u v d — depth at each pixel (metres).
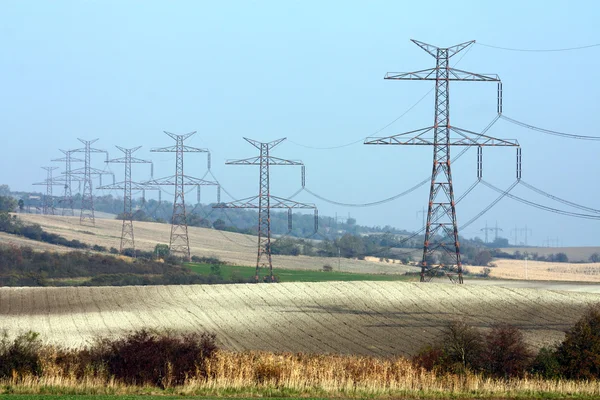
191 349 164.62
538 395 160.25
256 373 163.62
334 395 153.62
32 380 151.75
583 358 181.25
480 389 163.50
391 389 159.88
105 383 153.25
